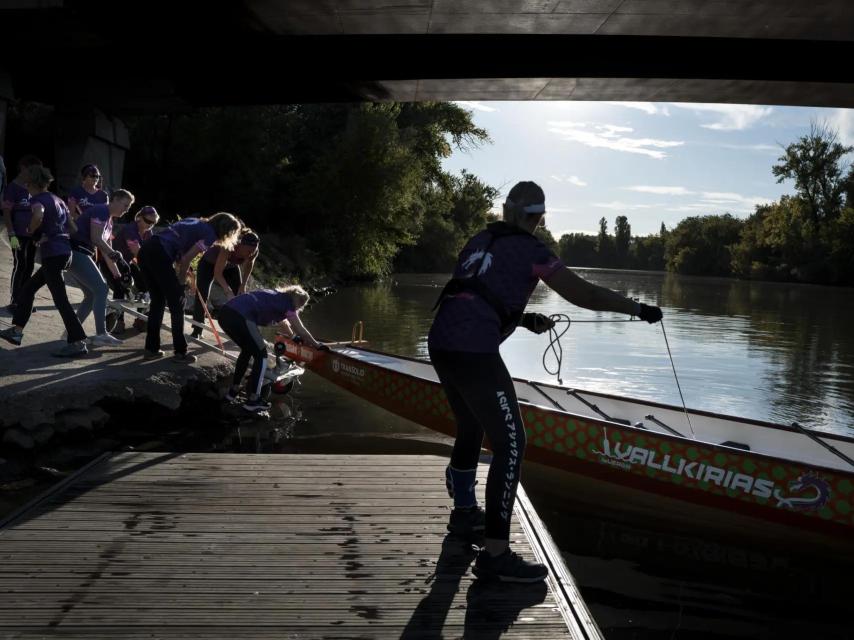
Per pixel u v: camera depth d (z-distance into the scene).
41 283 6.92
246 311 6.67
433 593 2.78
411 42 17.39
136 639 2.39
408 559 3.05
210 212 29.16
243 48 17.53
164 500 3.62
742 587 3.99
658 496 5.32
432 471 4.13
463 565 3.01
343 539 3.22
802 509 4.71
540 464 5.96
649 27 15.59
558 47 17.25
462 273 2.95
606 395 6.77
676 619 3.60
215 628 2.48
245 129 29.12
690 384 10.01
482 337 2.86
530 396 7.22
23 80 19.17
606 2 14.30
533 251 2.88
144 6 14.72
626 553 4.39
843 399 9.25
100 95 19.48
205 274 8.33
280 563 2.98
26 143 24.59
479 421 2.91
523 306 2.95
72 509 3.48
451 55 18.05
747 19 14.80
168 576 2.84
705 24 15.23
